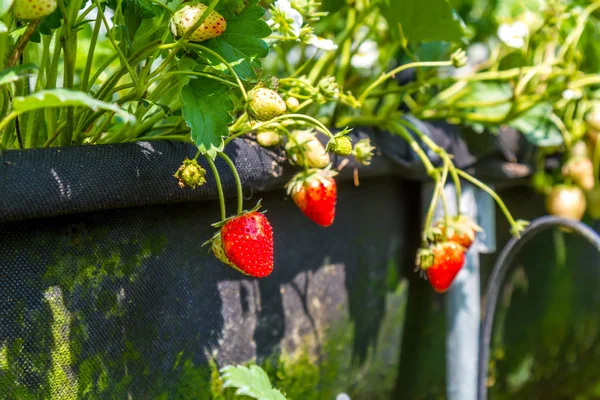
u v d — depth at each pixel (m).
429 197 0.99
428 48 1.01
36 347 0.73
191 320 0.81
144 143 0.76
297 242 0.89
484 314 1.02
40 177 0.70
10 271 0.72
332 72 0.99
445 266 0.88
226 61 0.76
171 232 0.80
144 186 0.75
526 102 1.02
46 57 0.79
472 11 1.16
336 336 0.94
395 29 0.93
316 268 0.91
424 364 1.05
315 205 0.83
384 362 1.00
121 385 0.77
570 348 1.42
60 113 0.79
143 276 0.78
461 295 1.00
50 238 0.73
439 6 0.88
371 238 0.96
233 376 0.77
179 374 0.81
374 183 0.96
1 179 0.69
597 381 1.52
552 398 1.40
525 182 1.09
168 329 0.80
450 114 1.00
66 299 0.74
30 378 0.73
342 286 0.94
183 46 0.75
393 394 1.02
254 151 0.82
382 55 1.06
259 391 0.78
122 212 0.77
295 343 0.90
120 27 0.77
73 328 0.74
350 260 0.94
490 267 1.11
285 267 0.88
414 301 1.03
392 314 1.00
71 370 0.74
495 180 1.03
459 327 1.00
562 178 1.10
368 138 0.87
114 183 0.73
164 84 0.80
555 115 1.08
